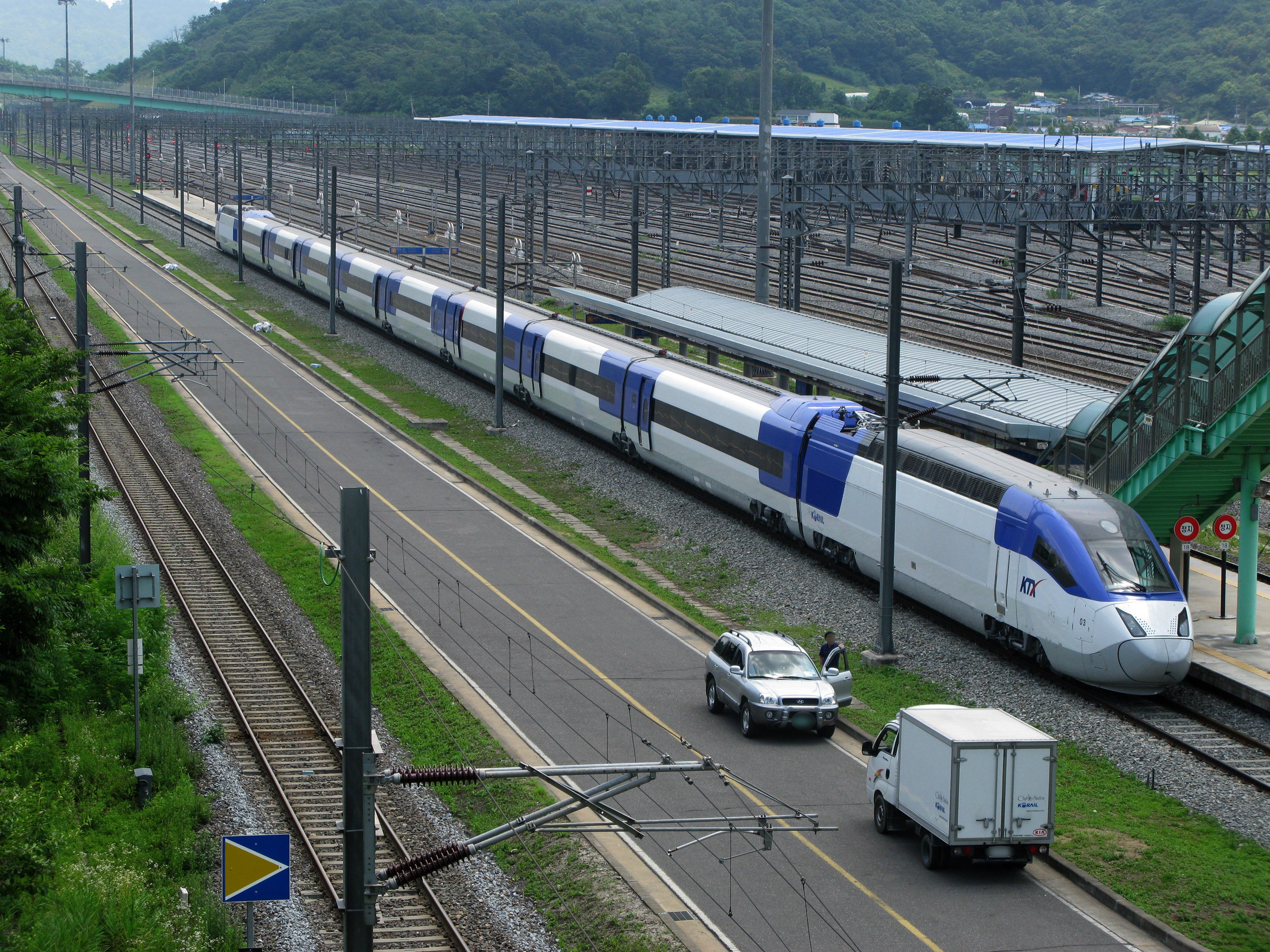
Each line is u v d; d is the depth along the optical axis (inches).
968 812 1084.5
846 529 1939.0
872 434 1924.2
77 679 1508.4
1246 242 4493.1
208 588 1956.2
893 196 3973.9
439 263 5093.5
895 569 1841.8
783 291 3693.4
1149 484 1736.0
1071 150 4013.3
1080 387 2146.9
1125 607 1462.8
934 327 3764.8
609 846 1170.6
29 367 1514.5
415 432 2891.2
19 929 1005.8
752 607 1888.5
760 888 1090.7
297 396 3211.1
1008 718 1154.7
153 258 5369.1
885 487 1653.5
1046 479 1644.9
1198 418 1646.2
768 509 2169.0
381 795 1315.2
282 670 1662.2
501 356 2878.9
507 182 7170.3
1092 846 1163.3
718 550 2139.5
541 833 1172.5
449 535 2197.3
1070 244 4028.1
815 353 2598.4
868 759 1360.7
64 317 3969.0
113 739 1405.0
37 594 1334.9
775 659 1446.9
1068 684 1563.7
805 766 1350.9
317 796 1323.8
